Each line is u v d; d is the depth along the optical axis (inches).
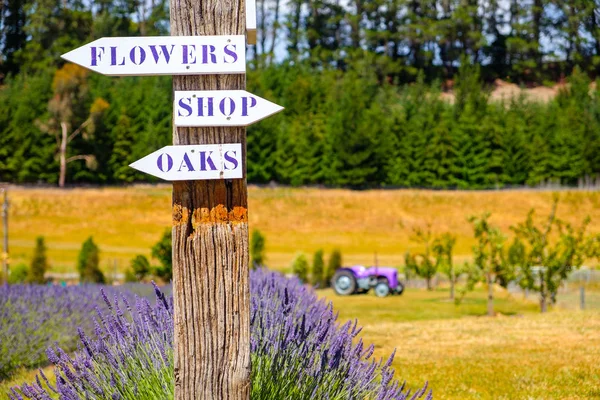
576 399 327.0
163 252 1208.2
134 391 171.2
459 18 6584.6
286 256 2524.6
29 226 2918.3
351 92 4082.2
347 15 6466.5
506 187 3727.9
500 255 905.5
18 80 4771.2
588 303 1017.5
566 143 3823.8
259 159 3725.4
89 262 1427.2
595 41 6747.1
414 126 3769.7
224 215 158.4
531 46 6638.8
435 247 1255.5
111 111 3907.5
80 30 5836.6
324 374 186.1
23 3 5841.5
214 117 159.8
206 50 159.6
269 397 175.0
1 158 3740.2
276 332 199.8
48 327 408.2
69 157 3764.8
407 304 1073.5
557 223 926.4
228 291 157.4
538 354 470.3
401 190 3575.3
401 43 6584.6
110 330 188.9
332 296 1268.5
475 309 991.0
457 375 393.4
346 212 3297.2
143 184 3722.9
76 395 170.1
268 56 5644.7
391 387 196.4
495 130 3742.6
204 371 156.3
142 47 159.6
